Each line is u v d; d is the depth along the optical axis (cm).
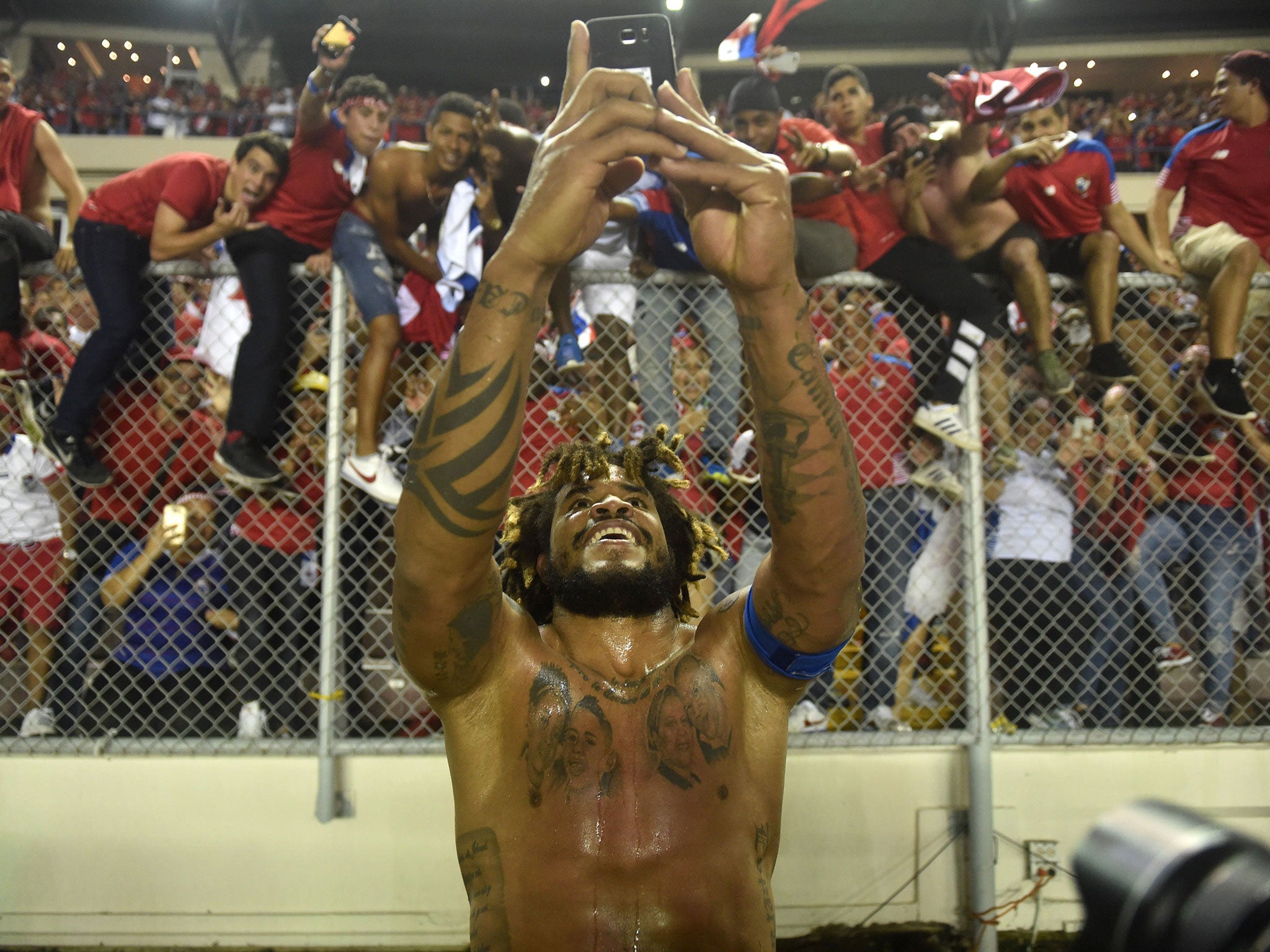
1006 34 1210
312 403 320
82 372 296
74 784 301
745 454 317
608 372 321
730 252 146
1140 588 321
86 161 984
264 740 297
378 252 312
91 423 300
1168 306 346
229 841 299
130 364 314
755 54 320
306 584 316
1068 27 1240
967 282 313
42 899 296
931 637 333
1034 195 321
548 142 143
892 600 310
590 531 166
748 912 147
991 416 324
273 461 298
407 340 323
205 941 296
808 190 312
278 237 304
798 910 301
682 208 314
